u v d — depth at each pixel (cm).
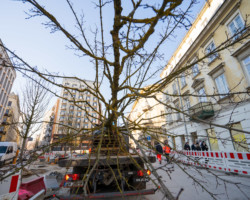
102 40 198
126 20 147
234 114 810
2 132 2820
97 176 302
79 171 321
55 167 916
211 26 1023
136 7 126
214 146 946
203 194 351
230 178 487
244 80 808
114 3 140
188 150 897
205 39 1079
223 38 938
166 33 204
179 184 445
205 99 1079
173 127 1491
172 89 1573
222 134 874
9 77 2992
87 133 234
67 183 295
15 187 239
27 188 347
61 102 4331
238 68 842
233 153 545
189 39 1323
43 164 1042
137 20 144
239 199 313
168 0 102
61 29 147
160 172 616
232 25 884
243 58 816
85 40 195
